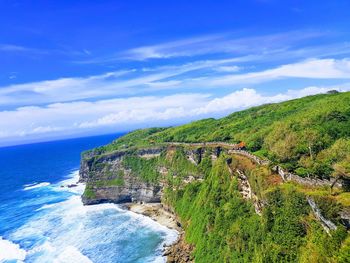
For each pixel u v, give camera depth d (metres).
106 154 176.25
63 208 160.25
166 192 141.50
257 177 74.00
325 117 88.88
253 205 76.00
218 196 94.25
